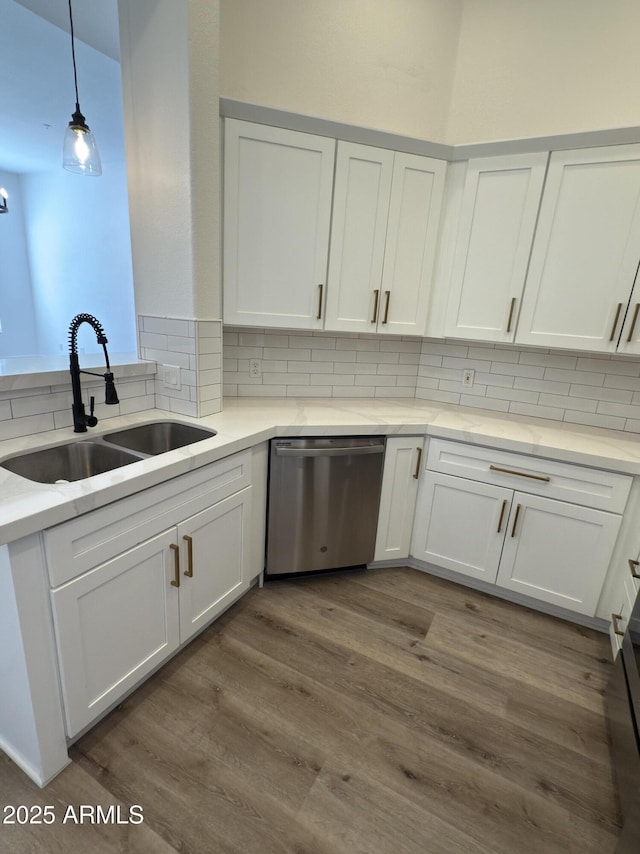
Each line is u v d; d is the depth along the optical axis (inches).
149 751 54.4
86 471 65.9
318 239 82.0
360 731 58.9
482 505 85.2
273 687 64.9
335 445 81.7
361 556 92.4
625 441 81.1
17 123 149.0
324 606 83.7
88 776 51.1
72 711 49.9
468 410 99.4
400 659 71.7
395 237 86.0
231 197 75.5
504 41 86.6
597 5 79.1
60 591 45.4
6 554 40.6
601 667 72.5
